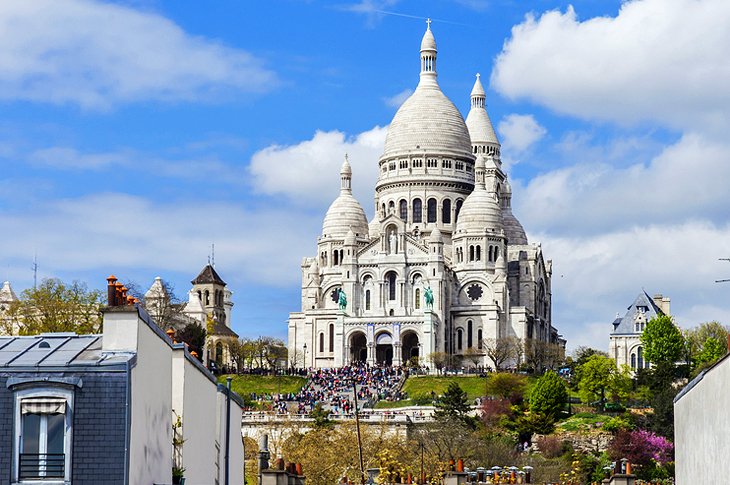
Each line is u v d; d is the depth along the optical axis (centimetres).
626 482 9569
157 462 7112
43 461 6550
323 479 16575
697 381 7162
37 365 6600
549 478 18388
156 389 7138
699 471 7075
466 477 11188
